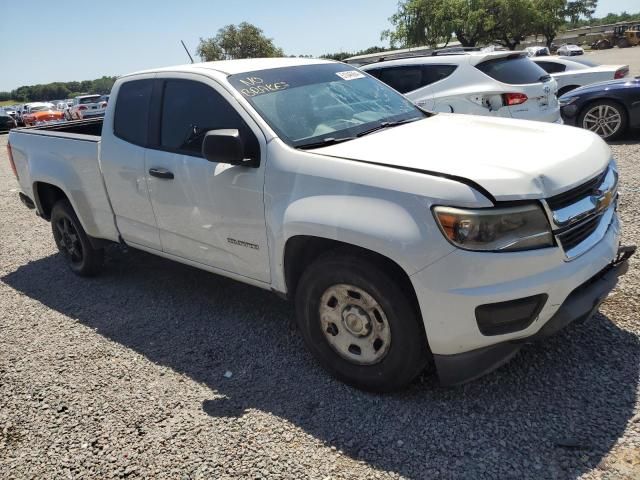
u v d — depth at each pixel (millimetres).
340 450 2748
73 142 4840
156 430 3047
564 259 2709
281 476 2619
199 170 3680
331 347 3244
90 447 2971
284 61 4242
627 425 2674
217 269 3889
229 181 3488
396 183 2764
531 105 7699
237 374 3508
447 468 2557
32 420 3262
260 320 4191
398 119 3924
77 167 4789
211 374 3539
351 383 3195
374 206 2809
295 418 3018
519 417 2824
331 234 2930
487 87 7742
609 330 3461
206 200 3684
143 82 4242
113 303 4777
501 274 2602
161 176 3945
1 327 4559
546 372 3146
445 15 44094
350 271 2955
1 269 6031
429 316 2723
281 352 3709
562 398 2924
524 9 44219
